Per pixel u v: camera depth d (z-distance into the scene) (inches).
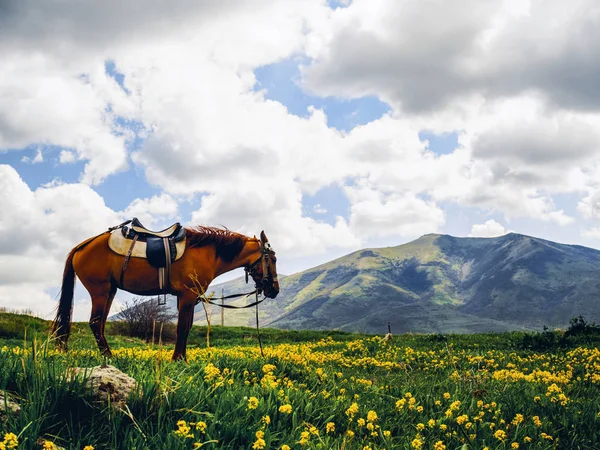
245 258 467.8
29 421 173.9
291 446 200.4
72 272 422.9
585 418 277.4
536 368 546.6
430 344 842.2
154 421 203.6
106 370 227.8
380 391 339.6
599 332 830.5
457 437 237.1
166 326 1398.9
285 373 371.2
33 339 224.1
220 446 192.9
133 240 422.0
